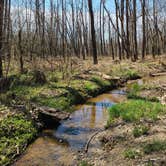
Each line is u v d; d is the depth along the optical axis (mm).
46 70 24406
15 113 12000
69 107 15375
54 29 48031
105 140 10078
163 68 32562
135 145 8859
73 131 11656
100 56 57250
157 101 14727
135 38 40469
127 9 40594
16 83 17906
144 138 9227
